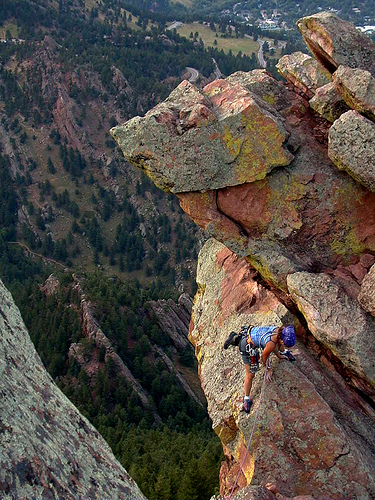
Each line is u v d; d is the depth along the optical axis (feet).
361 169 38.75
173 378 285.84
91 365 276.00
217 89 44.65
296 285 40.34
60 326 298.15
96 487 19.16
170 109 43.24
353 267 43.60
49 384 21.83
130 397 253.44
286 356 40.11
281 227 44.16
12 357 20.67
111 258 616.39
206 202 44.57
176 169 42.91
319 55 45.42
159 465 150.00
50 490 17.20
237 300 48.44
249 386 39.83
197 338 51.83
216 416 42.42
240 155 42.29
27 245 631.97
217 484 114.73
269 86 47.50
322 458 36.68
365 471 35.94
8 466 16.52
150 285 577.43
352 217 43.55
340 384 42.01
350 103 40.04
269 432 37.73
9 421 17.83
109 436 200.23
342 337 37.22
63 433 20.08
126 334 311.68
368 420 40.91
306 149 44.50
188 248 613.93
